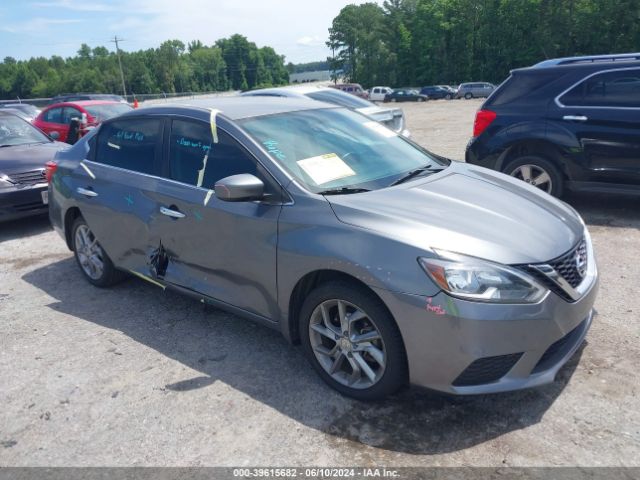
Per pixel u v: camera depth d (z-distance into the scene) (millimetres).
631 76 5867
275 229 3291
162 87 127562
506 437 2787
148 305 4688
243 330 4137
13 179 7020
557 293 2826
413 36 86125
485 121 6789
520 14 73375
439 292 2697
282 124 3875
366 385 3086
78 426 3121
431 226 2924
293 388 3340
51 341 4152
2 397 3463
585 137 6074
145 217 4172
